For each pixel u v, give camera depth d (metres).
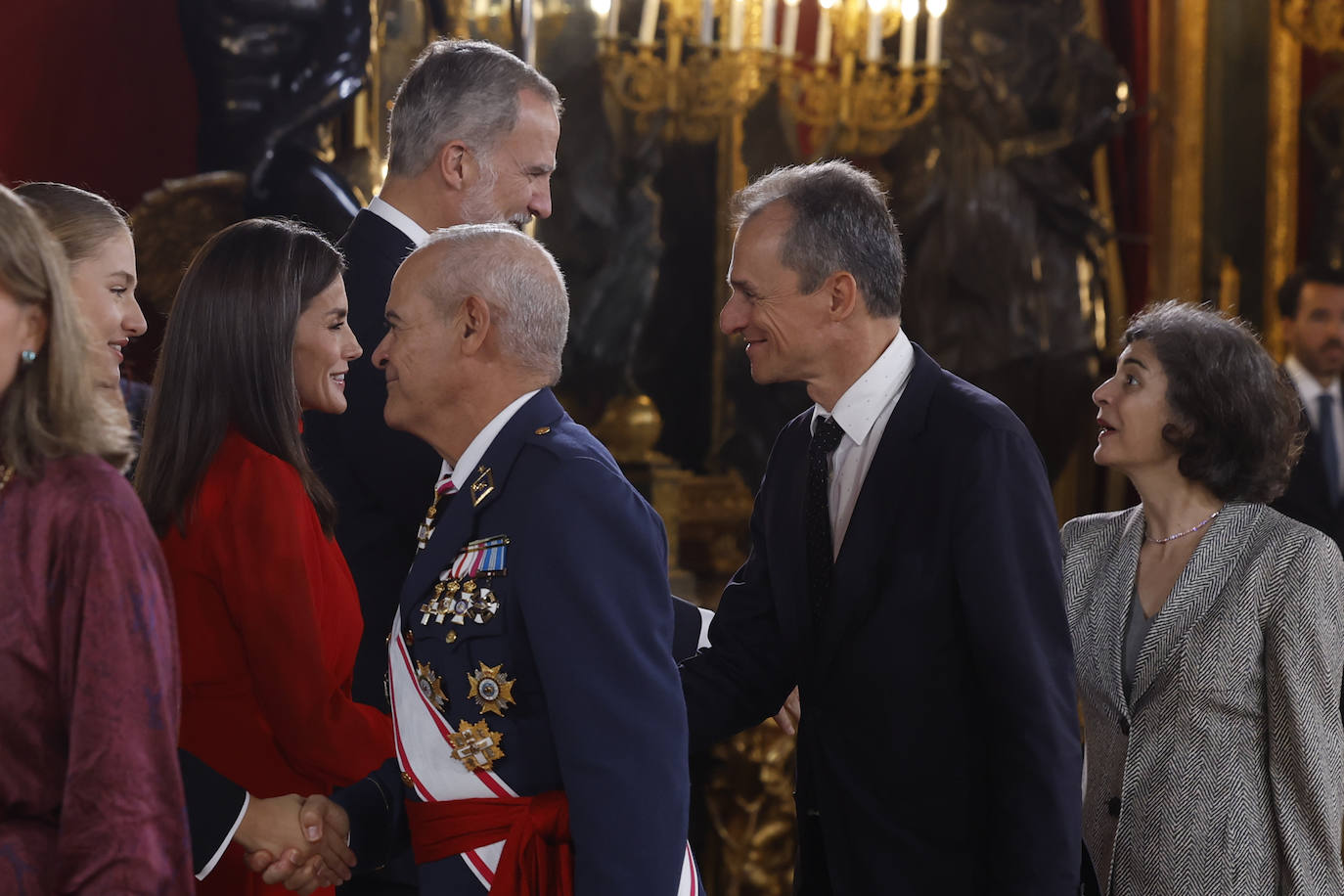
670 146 25.50
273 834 7.94
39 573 5.53
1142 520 10.66
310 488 8.52
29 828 5.53
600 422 23.38
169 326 8.47
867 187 8.81
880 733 8.56
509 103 9.99
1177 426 10.10
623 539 7.04
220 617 8.09
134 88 20.02
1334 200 29.36
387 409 7.63
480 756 7.16
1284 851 9.53
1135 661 10.26
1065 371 26.33
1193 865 9.66
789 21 24.45
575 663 6.81
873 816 8.57
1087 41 26.59
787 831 22.89
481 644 7.09
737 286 8.87
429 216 10.08
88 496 5.61
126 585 5.60
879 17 24.16
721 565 25.23
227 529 8.05
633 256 24.33
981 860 8.46
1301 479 20.27
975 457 8.30
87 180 19.75
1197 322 10.26
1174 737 9.86
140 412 16.02
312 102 17.58
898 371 8.91
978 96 25.66
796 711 10.46
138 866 5.43
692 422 25.97
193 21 17.66
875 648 8.52
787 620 9.10
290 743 8.14
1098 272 26.86
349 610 8.64
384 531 9.76
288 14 17.73
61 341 5.68
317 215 17.50
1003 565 8.13
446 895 7.27
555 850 7.13
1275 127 29.72
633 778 6.75
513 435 7.29
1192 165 29.09
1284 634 9.64
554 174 23.94
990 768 8.27
